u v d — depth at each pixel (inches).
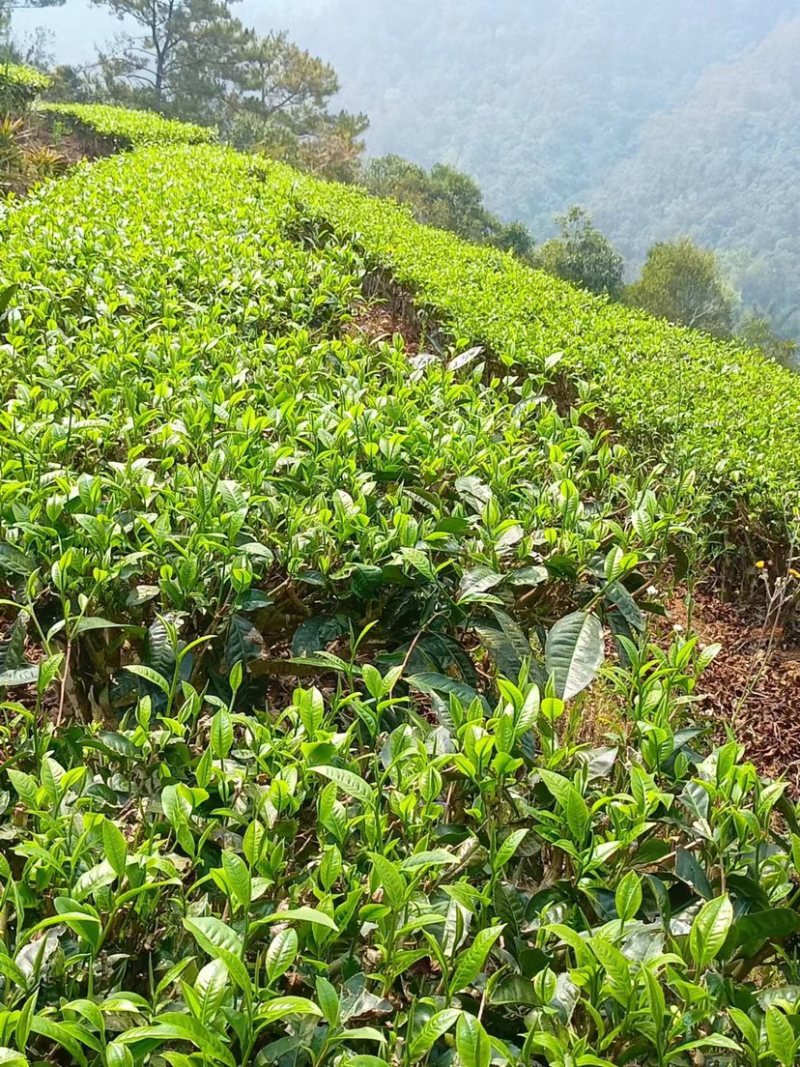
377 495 126.3
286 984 61.1
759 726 176.9
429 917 55.8
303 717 74.3
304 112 2062.0
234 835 69.4
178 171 501.4
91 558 95.0
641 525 114.7
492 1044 48.1
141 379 163.2
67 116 919.0
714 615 214.8
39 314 196.9
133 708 94.0
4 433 127.4
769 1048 52.9
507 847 63.1
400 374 178.1
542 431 157.4
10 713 110.6
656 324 442.9
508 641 97.4
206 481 113.7
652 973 52.9
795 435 281.4
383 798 74.4
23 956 59.7
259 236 332.8
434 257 423.5
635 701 87.7
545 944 63.9
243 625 93.7
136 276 235.9
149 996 62.2
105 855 56.8
